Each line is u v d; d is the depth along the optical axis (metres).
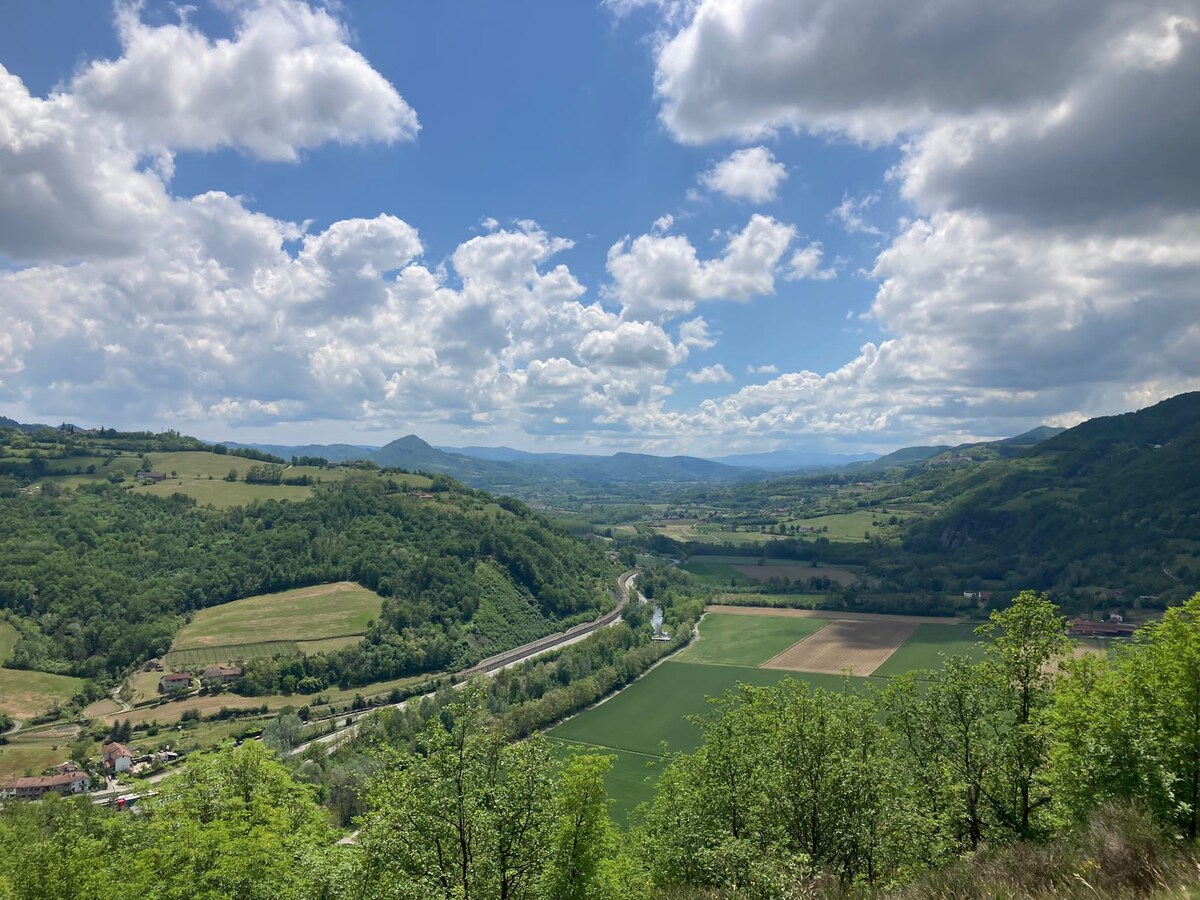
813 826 27.02
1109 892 13.17
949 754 31.05
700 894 22.20
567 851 28.12
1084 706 24.98
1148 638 28.64
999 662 31.17
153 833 32.31
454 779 24.58
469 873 24.30
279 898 28.39
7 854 33.25
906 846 25.98
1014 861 15.63
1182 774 21.16
